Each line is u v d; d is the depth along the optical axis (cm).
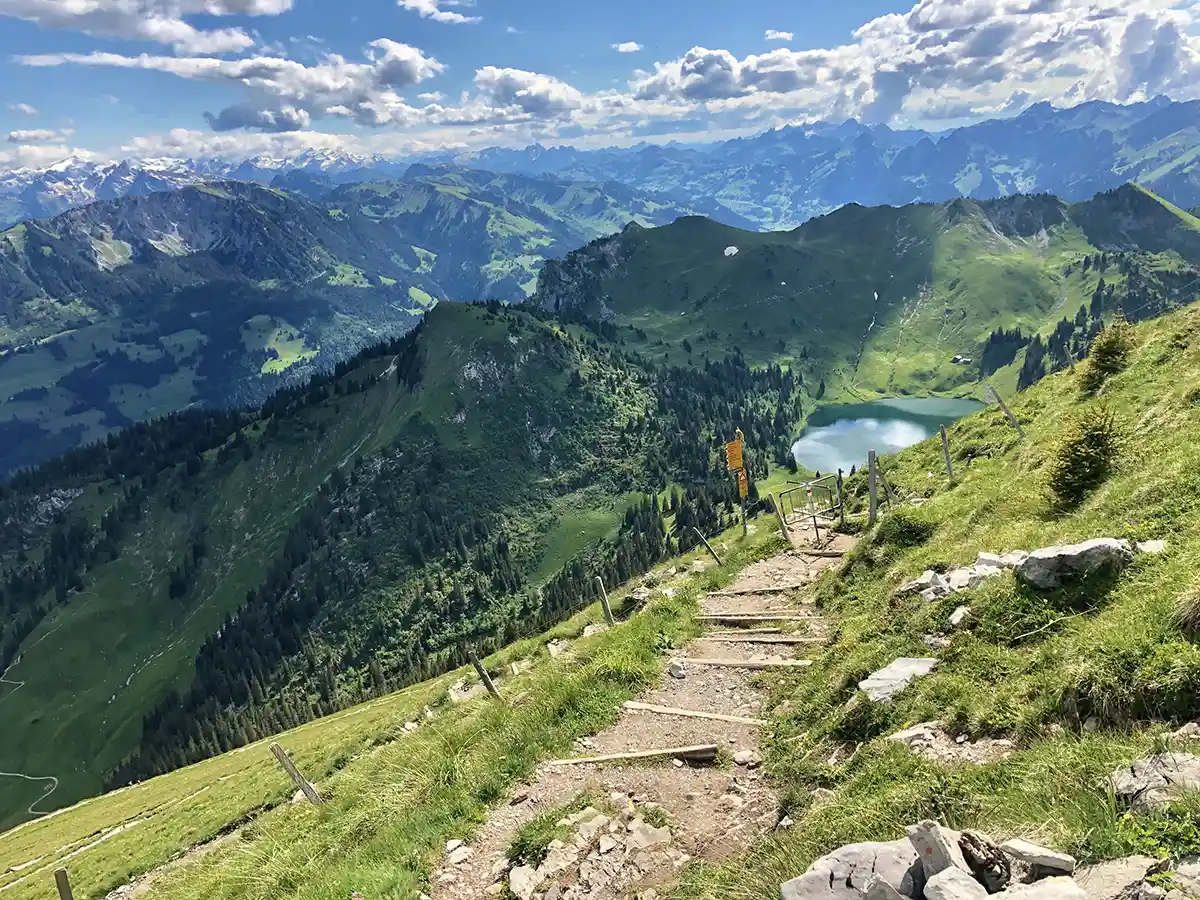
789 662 1653
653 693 1662
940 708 1076
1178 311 3158
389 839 1326
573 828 1142
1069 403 3022
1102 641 910
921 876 598
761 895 805
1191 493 1301
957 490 2730
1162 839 547
